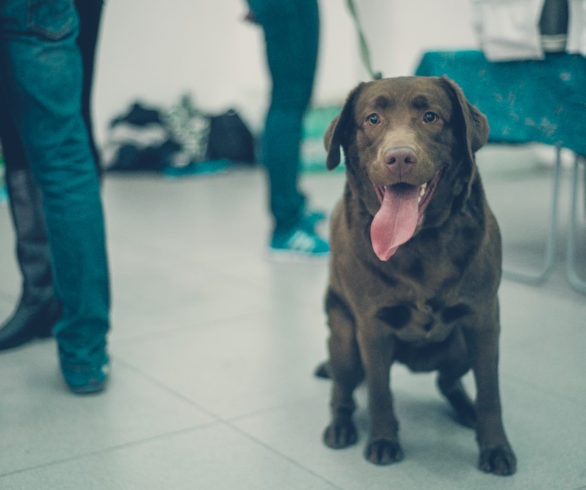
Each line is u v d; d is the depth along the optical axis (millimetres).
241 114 7480
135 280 3453
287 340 2625
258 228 4520
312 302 3057
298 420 2002
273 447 1850
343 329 1867
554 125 2783
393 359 1934
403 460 1772
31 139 2025
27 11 1895
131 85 7395
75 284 2133
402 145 1497
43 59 1949
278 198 3725
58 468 1765
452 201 1639
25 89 1960
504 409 2035
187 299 3141
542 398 2100
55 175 2059
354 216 1727
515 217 4520
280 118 3611
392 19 7016
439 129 1620
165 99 7598
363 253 1688
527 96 2877
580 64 2652
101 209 2160
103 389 2225
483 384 1729
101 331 2211
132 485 1680
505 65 2947
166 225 4672
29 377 2334
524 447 1816
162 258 3852
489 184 5730
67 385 2264
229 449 1841
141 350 2561
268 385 2242
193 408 2090
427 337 1761
